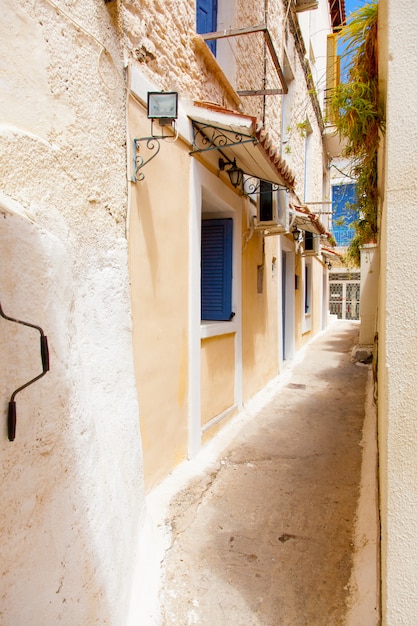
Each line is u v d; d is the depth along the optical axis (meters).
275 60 4.59
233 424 4.94
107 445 1.95
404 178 1.32
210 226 5.18
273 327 7.48
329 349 11.45
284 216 5.59
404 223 1.32
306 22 10.30
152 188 3.03
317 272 14.86
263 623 2.01
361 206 3.58
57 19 1.93
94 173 2.23
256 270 6.15
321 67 12.42
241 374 5.33
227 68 4.85
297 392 6.62
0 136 1.53
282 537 2.71
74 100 2.05
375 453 3.39
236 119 3.32
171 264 3.37
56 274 1.43
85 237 2.12
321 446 4.30
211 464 3.79
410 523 1.31
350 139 2.42
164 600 2.14
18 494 1.10
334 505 3.12
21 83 1.70
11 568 1.05
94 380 2.06
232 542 2.65
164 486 3.24
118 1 2.51
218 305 5.21
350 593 2.18
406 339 1.32
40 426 1.22
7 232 1.13
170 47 3.31
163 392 3.28
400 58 1.33
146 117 2.92
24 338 1.17
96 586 1.53
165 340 3.28
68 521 1.37
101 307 2.23
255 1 5.81
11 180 1.57
